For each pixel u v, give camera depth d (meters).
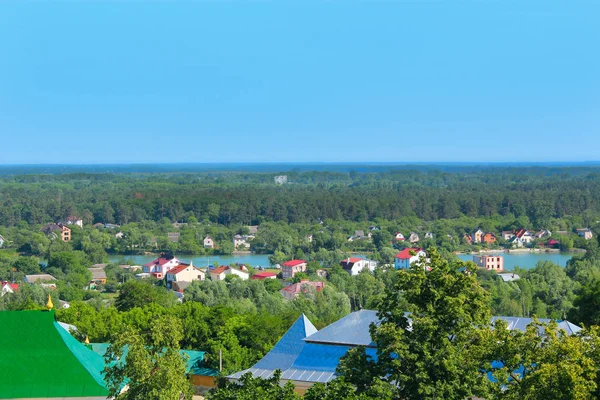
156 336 61.34
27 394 67.75
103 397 68.38
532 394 49.88
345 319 80.50
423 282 58.31
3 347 70.12
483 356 55.31
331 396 51.56
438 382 53.53
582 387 47.66
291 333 81.81
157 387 59.56
